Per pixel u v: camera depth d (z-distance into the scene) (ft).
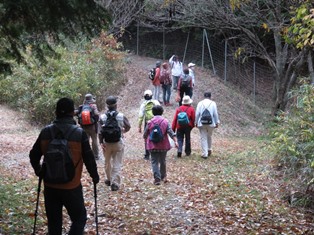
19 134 57.00
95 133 41.32
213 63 100.07
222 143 55.57
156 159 32.42
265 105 89.25
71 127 16.61
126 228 22.82
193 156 45.68
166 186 32.14
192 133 60.18
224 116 73.36
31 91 65.51
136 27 109.70
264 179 33.53
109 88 76.95
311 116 31.71
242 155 44.45
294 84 63.31
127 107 72.90
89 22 21.80
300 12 29.25
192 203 27.81
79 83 67.87
